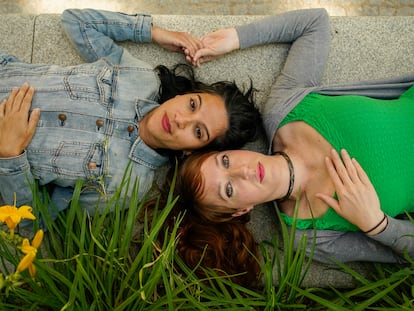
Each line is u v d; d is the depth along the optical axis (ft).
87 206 3.81
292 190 3.73
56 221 3.87
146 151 3.80
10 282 2.32
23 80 3.68
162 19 4.31
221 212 3.73
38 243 2.34
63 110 3.63
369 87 3.97
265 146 4.30
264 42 4.20
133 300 3.09
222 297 3.31
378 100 3.84
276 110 3.89
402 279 3.34
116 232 3.20
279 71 4.35
